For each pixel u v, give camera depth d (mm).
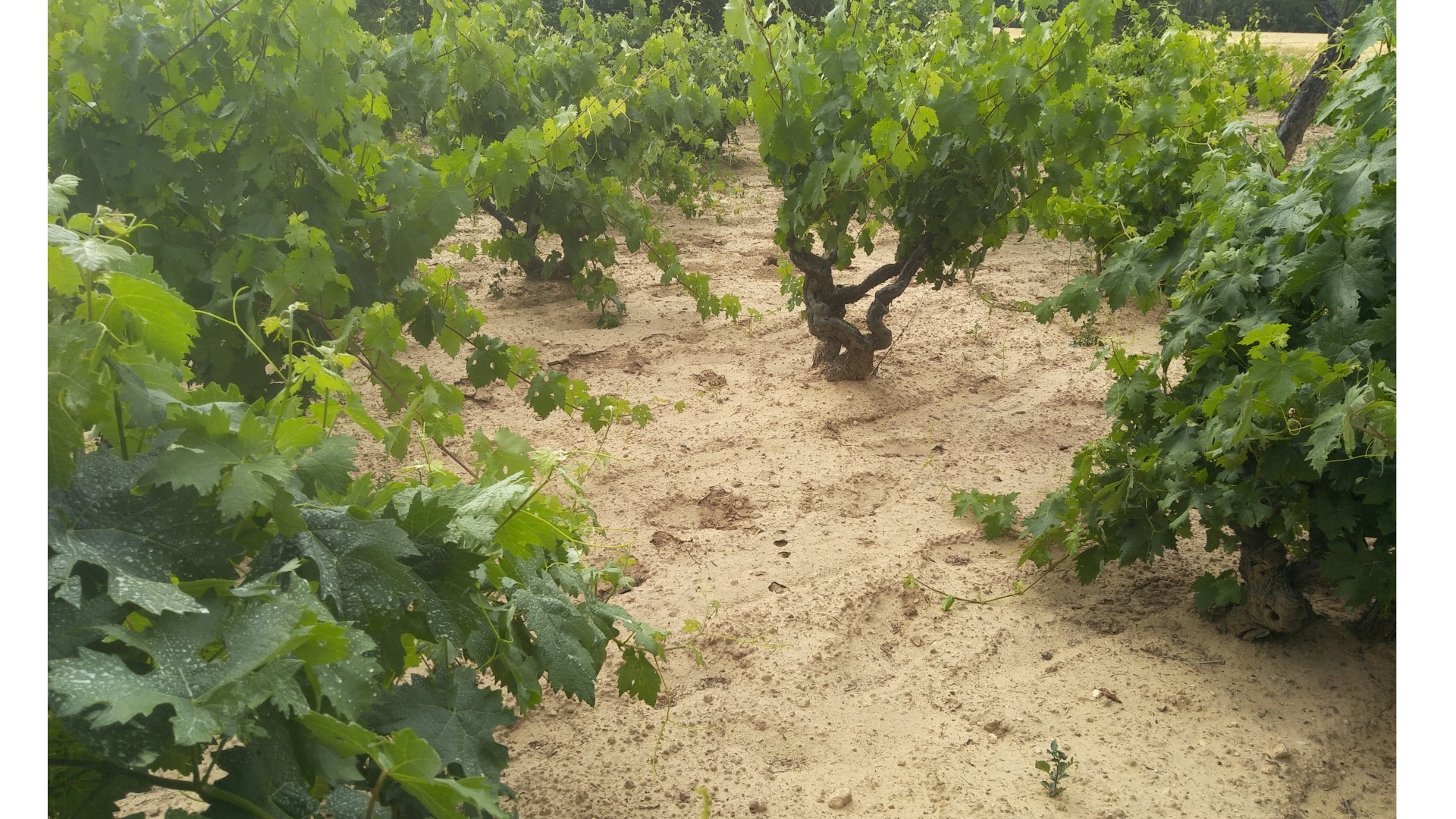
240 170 3123
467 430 5191
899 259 5840
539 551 2162
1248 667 3248
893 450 5168
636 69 7766
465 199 3520
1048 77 4781
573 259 6922
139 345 1357
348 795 1467
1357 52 2863
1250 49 9820
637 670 2527
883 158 4879
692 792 2713
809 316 6008
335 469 1569
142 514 1252
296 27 3031
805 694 3164
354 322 2914
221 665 1123
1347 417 2387
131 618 1151
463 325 3945
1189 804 2654
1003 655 3404
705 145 12250
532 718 3014
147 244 3033
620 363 6406
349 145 3557
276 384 3359
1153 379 3541
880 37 5930
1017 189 5965
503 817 1169
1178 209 5793
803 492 4652
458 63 6617
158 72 2875
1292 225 3006
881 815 2631
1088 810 2631
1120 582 3848
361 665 1289
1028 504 4531
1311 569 3254
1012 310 7535
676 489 4676
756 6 4926
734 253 9406
